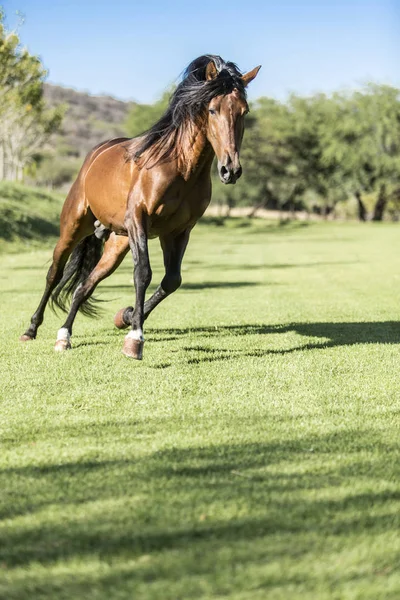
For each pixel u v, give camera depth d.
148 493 5.01
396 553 4.07
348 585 3.73
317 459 5.71
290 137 93.88
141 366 9.52
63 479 5.32
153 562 3.98
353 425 6.75
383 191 94.81
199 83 9.05
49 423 6.89
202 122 9.03
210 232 70.69
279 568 3.88
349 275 25.27
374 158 89.25
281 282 22.78
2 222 40.06
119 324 10.66
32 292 19.25
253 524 4.45
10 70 46.50
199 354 10.38
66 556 4.08
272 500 4.84
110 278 23.84
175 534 4.32
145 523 4.50
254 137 96.75
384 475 5.34
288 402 7.66
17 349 10.84
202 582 3.75
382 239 56.84
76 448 6.06
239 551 4.09
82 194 10.68
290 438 6.32
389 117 89.06
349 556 4.02
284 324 13.57
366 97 90.38
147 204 9.23
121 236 10.67
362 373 9.13
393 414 7.18
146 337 11.95
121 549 4.14
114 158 10.03
